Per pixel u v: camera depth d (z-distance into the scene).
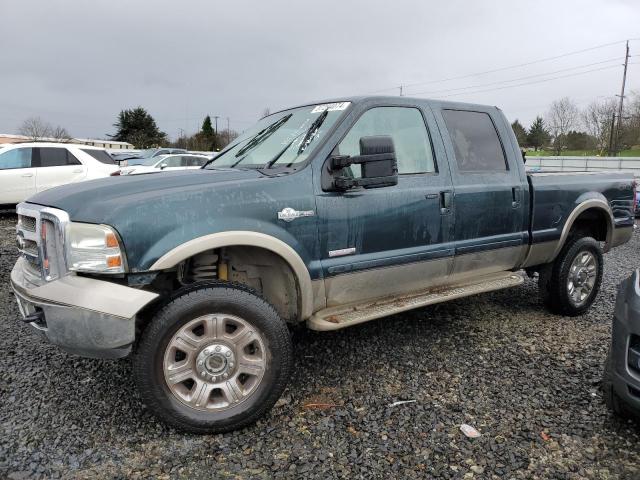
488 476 2.49
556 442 2.78
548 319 4.86
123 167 14.58
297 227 3.13
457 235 3.96
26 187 11.53
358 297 3.53
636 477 2.50
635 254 8.91
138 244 2.65
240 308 2.82
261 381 2.90
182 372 2.76
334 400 3.24
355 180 3.23
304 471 2.52
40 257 2.81
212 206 2.86
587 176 5.03
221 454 2.66
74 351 2.71
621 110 45.34
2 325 4.51
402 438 2.81
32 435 2.79
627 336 2.79
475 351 4.04
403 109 3.85
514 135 4.58
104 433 2.82
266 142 3.82
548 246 4.62
